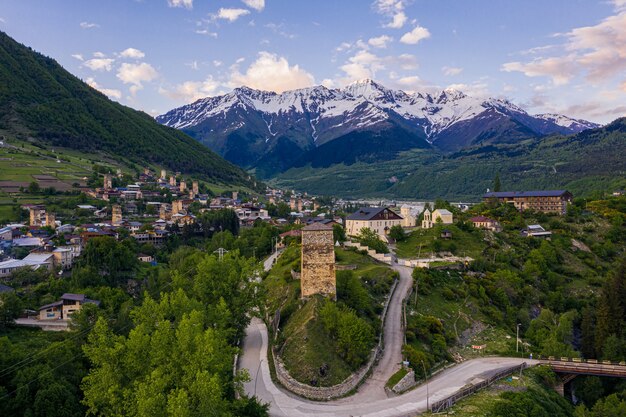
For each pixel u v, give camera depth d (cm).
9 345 9625
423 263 17525
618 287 15212
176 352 8075
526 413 8956
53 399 8131
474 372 10881
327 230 12156
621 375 11612
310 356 9838
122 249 19475
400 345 11350
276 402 8838
